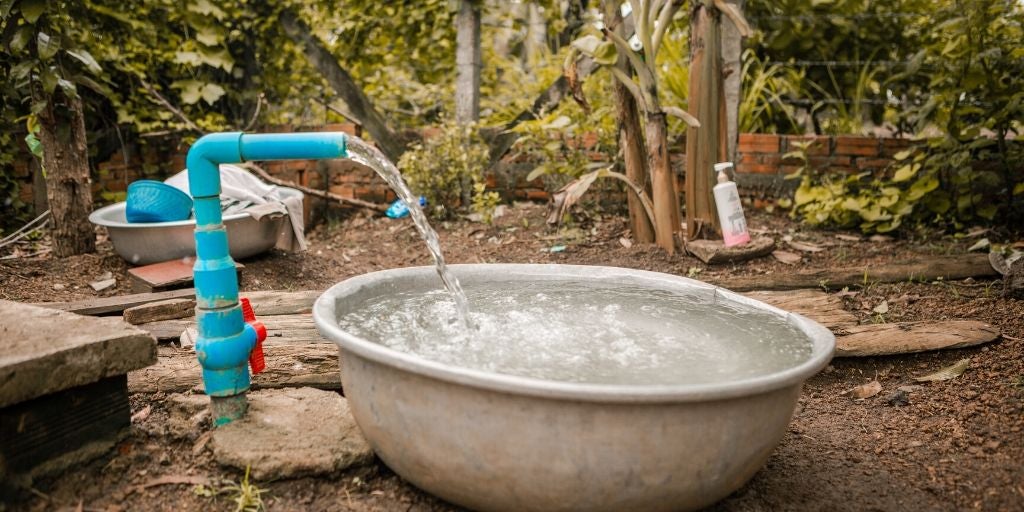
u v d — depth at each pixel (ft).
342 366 6.23
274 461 6.43
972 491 6.72
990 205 15.16
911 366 9.51
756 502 6.55
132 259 12.78
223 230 6.86
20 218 16.55
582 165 16.14
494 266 8.70
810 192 15.97
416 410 5.50
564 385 4.84
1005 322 10.34
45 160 13.25
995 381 8.81
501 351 6.31
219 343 6.82
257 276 13.07
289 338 9.53
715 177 13.58
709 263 13.15
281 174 18.60
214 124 19.92
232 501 6.28
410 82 22.97
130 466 6.68
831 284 12.11
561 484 5.24
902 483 6.92
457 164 17.20
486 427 5.21
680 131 17.39
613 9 13.70
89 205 13.80
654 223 14.06
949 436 7.77
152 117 19.42
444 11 19.53
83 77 13.60
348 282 7.41
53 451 6.17
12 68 12.69
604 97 17.72
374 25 20.58
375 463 6.77
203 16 19.39
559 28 21.71
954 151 14.74
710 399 4.91
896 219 14.85
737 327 6.94
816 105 18.74
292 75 21.45
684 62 18.44
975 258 12.64
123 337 6.48
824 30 19.07
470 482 5.54
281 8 18.90
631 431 5.02
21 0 12.09
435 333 6.75
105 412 6.63
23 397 5.74
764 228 15.61
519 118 18.25
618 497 5.27
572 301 7.86
